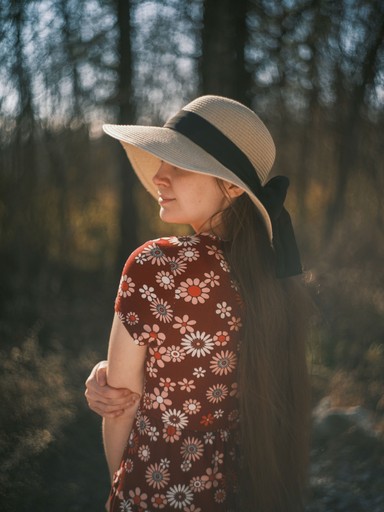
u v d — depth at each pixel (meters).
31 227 5.82
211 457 1.19
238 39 5.52
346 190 6.22
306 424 1.26
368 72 5.52
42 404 3.42
